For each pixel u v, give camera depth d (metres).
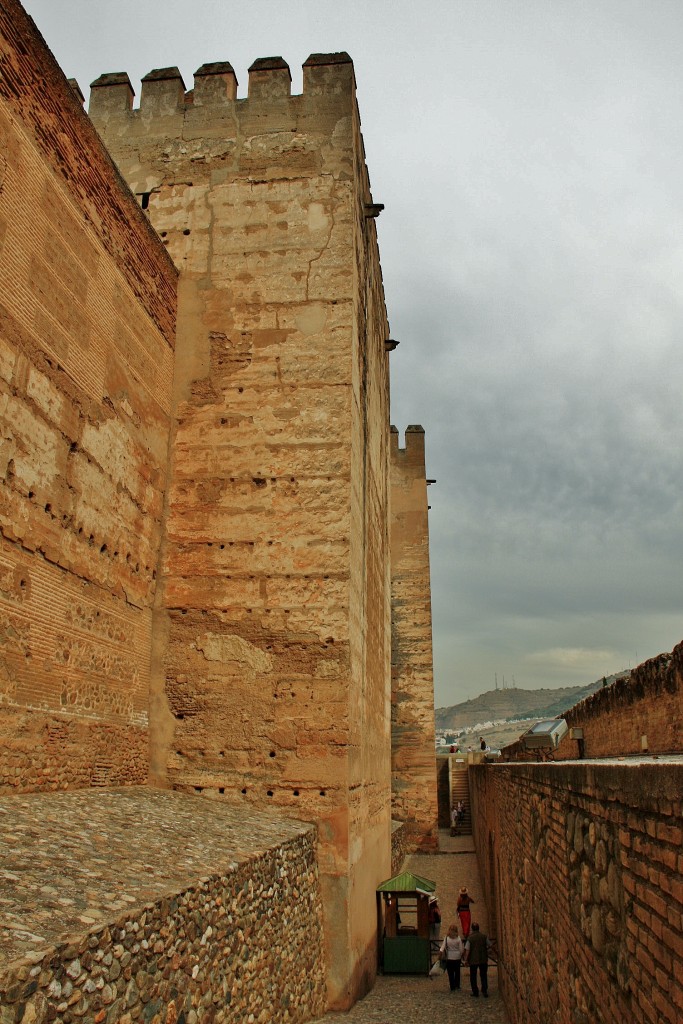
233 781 11.54
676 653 10.30
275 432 12.95
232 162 14.30
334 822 11.24
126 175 14.51
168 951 5.33
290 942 9.02
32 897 4.72
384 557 19.42
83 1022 4.17
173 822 8.61
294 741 11.62
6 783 7.90
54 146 9.35
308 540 12.45
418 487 31.97
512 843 10.45
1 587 7.95
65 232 9.57
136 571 11.55
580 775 5.42
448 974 12.95
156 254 12.69
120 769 10.69
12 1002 3.58
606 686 15.12
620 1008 4.30
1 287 8.12
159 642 12.14
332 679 11.84
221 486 12.77
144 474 11.91
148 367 12.19
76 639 9.55
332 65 14.63
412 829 27.91
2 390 8.08
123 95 14.97
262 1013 7.62
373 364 17.41
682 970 3.19
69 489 9.47
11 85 8.46
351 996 10.70
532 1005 8.04
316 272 13.64
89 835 6.77
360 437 14.26
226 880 6.72
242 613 12.19
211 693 11.90
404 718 29.12
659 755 10.46
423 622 30.19
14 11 8.46
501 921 12.28
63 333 9.43
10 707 8.04
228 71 14.82
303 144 14.27
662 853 3.50
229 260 13.80
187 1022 5.60
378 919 14.23
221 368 13.30
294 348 13.30
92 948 4.33
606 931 4.64
